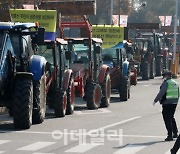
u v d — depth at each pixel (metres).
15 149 29.55
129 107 55.31
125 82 61.81
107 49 63.00
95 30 62.84
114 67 61.50
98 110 51.91
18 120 37.28
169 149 30.81
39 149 29.67
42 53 46.00
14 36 39.31
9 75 37.88
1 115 45.72
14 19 47.59
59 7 60.16
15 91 37.34
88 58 52.84
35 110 39.91
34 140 32.81
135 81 79.56
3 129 37.34
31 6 61.34
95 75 54.03
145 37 102.50
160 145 32.19
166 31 137.00
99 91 53.12
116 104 58.44
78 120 43.34
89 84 52.31
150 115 48.06
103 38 62.72
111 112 50.22
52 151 29.11
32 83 38.56
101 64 55.09
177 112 51.34
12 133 35.53
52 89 45.62
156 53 105.62
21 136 34.34
